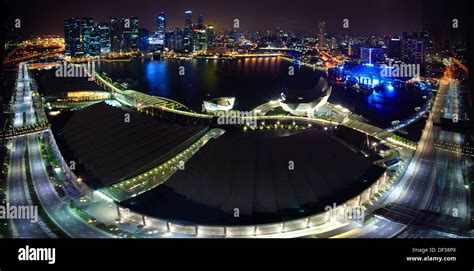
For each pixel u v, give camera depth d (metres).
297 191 135.00
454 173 173.88
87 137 190.25
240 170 140.75
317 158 148.88
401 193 153.12
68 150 179.50
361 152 185.50
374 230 123.00
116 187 145.00
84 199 145.50
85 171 157.88
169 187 140.88
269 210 127.00
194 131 186.88
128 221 128.25
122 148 173.25
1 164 179.12
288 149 150.00
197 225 119.38
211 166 143.12
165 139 179.25
